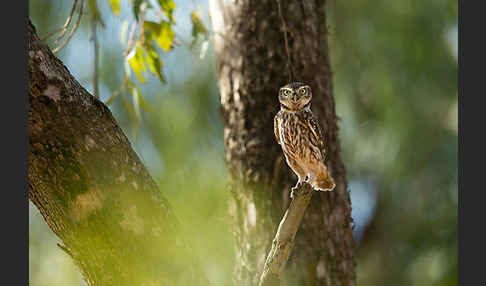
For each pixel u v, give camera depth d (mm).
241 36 9070
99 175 6504
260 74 8930
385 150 15898
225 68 9211
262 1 9016
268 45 8945
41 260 13398
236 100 9039
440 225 16203
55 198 6543
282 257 7055
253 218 8711
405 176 16094
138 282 6633
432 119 15820
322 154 8875
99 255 6621
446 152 15875
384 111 15742
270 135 8875
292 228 7086
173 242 6754
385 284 17531
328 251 8516
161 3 9242
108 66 14180
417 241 16734
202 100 14906
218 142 14664
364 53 16141
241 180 8883
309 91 8812
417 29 15672
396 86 15664
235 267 8898
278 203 8703
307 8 9141
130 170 6680
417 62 15609
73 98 6578
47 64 6484
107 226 6523
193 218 12281
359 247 18688
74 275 12883
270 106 8891
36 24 14266
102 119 6699
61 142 6430
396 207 17516
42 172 6461
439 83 15742
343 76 16406
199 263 7125
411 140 15734
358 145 16484
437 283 15359
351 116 16625
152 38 9414
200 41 10102
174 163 13500
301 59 8953
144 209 6641
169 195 12664
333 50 16328
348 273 8688
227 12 9250
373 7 16172
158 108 14383
